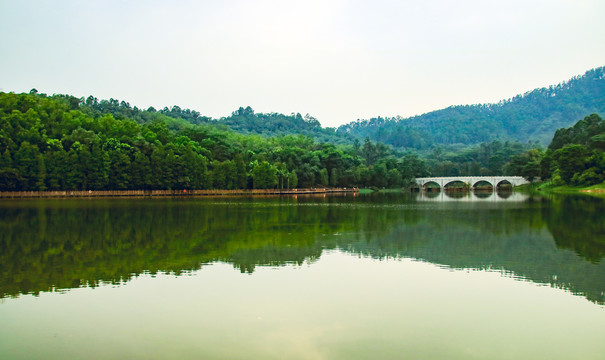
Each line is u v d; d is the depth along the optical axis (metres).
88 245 52.09
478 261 44.09
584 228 67.56
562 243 54.19
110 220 76.88
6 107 179.12
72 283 35.75
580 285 35.50
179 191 185.62
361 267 41.50
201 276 38.06
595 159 193.50
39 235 59.16
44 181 153.50
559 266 41.78
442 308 30.09
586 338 25.33
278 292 33.50
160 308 29.92
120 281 36.34
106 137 182.25
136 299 31.77
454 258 45.50
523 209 104.44
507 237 59.00
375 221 78.94
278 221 78.50
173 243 53.81
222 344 24.31
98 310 29.52
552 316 28.66
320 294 33.06
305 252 48.56
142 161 171.88
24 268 40.59
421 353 23.31
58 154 155.50
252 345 24.20
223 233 62.59
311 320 27.81
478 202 138.62
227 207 112.62
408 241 55.97
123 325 26.98
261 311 29.36
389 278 37.59
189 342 24.58
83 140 170.50
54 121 187.50
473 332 26.08
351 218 84.56
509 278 37.53
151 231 63.69
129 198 153.12
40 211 92.75
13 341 24.73
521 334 25.83
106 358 22.77
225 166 198.88
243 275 38.38
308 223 75.25
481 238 58.25
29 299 31.77
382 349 23.75
